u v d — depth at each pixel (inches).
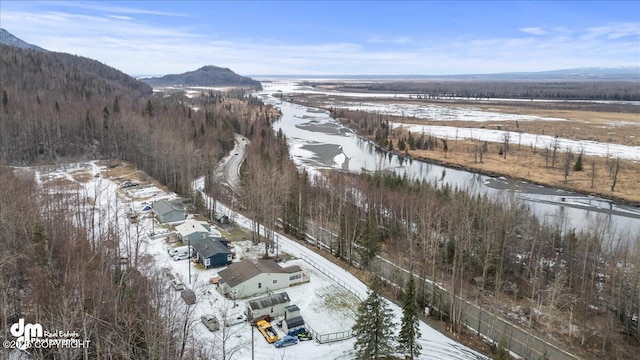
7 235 1806.1
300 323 1811.0
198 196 3353.8
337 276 2348.7
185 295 1929.1
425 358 1704.0
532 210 3659.0
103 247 1958.7
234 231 2942.9
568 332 1962.4
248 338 1732.3
